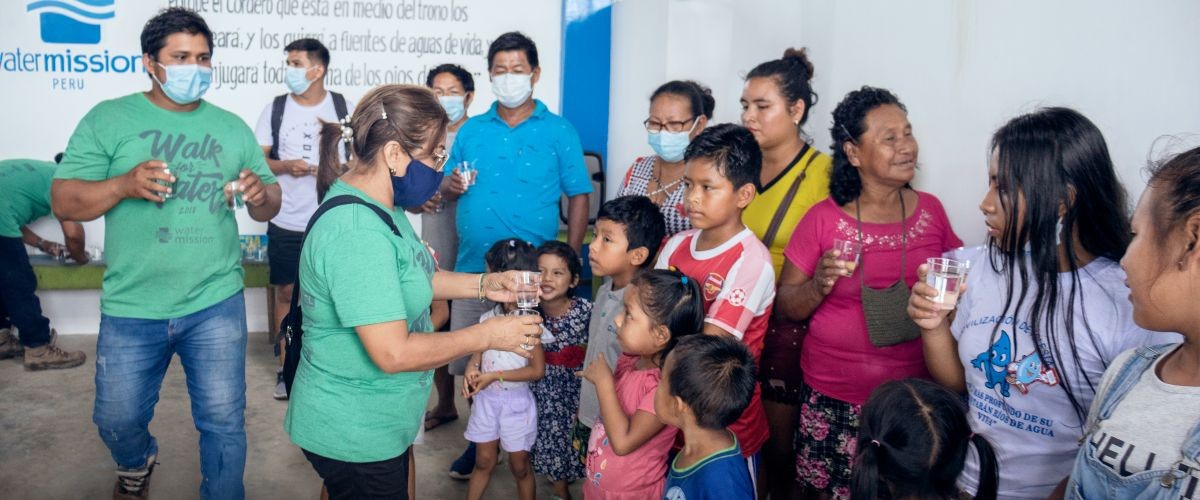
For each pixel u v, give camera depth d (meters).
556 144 3.32
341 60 4.87
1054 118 1.55
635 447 1.93
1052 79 2.20
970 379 1.69
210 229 2.50
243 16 4.70
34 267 4.66
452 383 3.66
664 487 1.95
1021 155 1.54
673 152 2.88
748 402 1.71
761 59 3.95
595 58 5.05
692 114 2.86
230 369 2.57
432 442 3.49
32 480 3.10
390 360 1.70
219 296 2.54
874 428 1.49
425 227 3.68
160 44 2.34
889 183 2.16
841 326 2.19
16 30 4.49
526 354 1.91
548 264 2.61
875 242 2.19
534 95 5.08
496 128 3.31
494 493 3.08
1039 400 1.58
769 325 2.47
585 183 3.40
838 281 2.20
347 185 1.81
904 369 2.15
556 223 3.42
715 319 2.04
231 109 4.77
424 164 1.83
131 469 2.71
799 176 2.53
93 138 2.39
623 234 2.33
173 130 2.45
